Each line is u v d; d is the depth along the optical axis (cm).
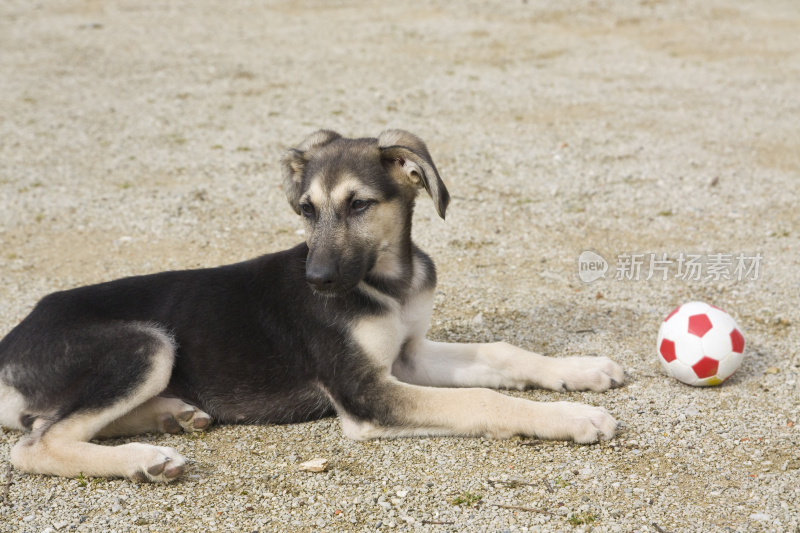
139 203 827
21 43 1532
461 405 432
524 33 1548
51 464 411
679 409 460
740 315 580
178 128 1066
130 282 473
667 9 1680
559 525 364
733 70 1299
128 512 387
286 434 457
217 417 466
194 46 1505
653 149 953
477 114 1097
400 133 455
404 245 463
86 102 1183
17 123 1091
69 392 429
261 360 459
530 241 725
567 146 966
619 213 782
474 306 607
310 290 451
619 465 407
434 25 1623
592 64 1349
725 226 745
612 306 602
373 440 444
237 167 926
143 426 455
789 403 464
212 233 755
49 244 738
